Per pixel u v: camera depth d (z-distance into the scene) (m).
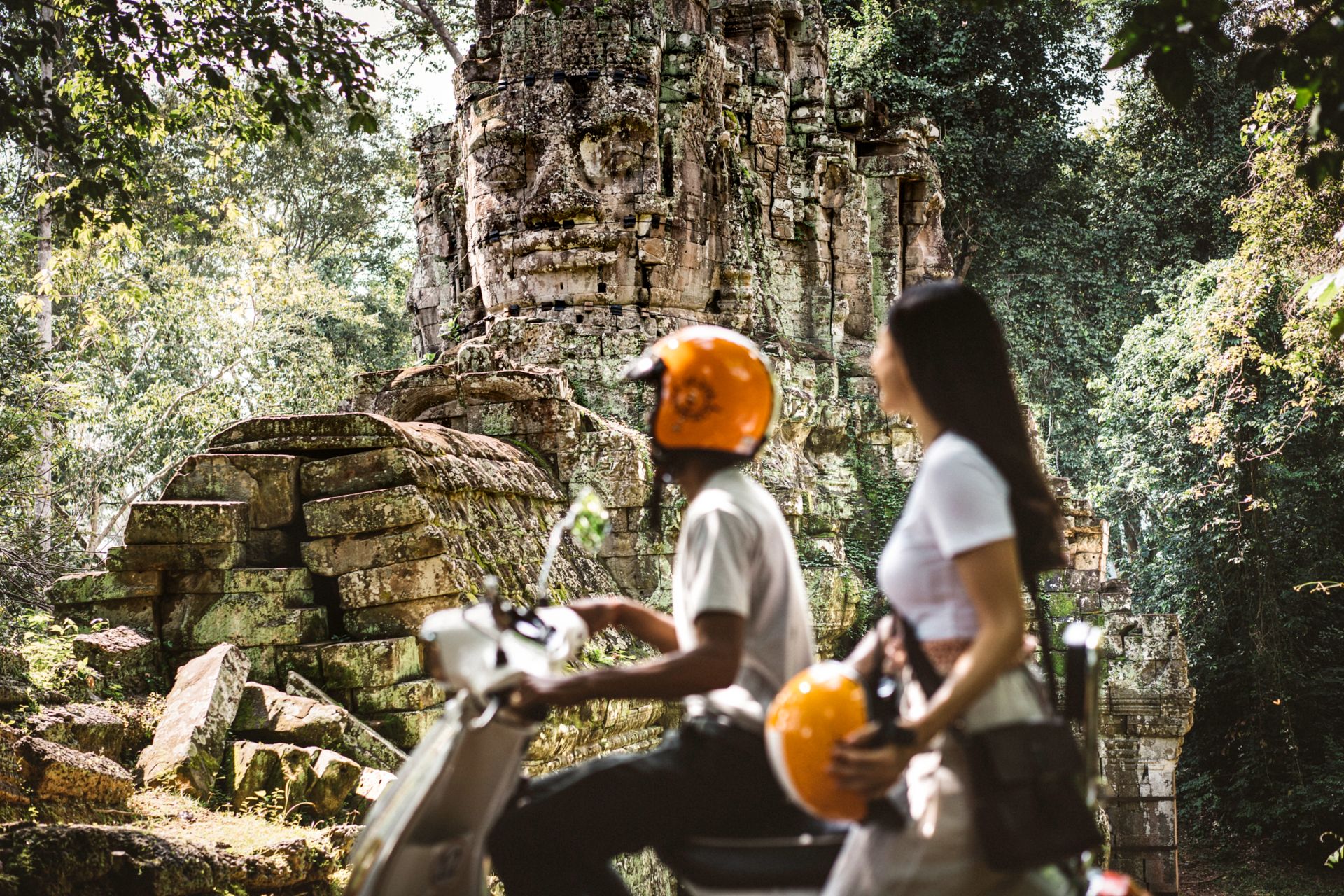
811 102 18.88
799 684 2.78
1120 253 32.09
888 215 19.27
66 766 5.93
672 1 17.02
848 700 2.73
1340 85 5.91
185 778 6.91
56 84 11.04
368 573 8.60
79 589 8.53
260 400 26.80
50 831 5.04
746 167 17.53
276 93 10.12
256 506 8.84
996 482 2.73
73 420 23.36
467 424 12.83
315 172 36.81
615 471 12.51
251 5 10.20
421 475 8.91
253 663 8.32
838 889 2.81
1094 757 2.92
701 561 3.07
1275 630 24.59
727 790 3.14
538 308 15.38
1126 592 17.33
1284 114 16.00
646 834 3.16
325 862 6.31
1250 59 5.94
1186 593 26.33
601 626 3.54
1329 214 17.00
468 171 16.67
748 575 3.09
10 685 6.84
